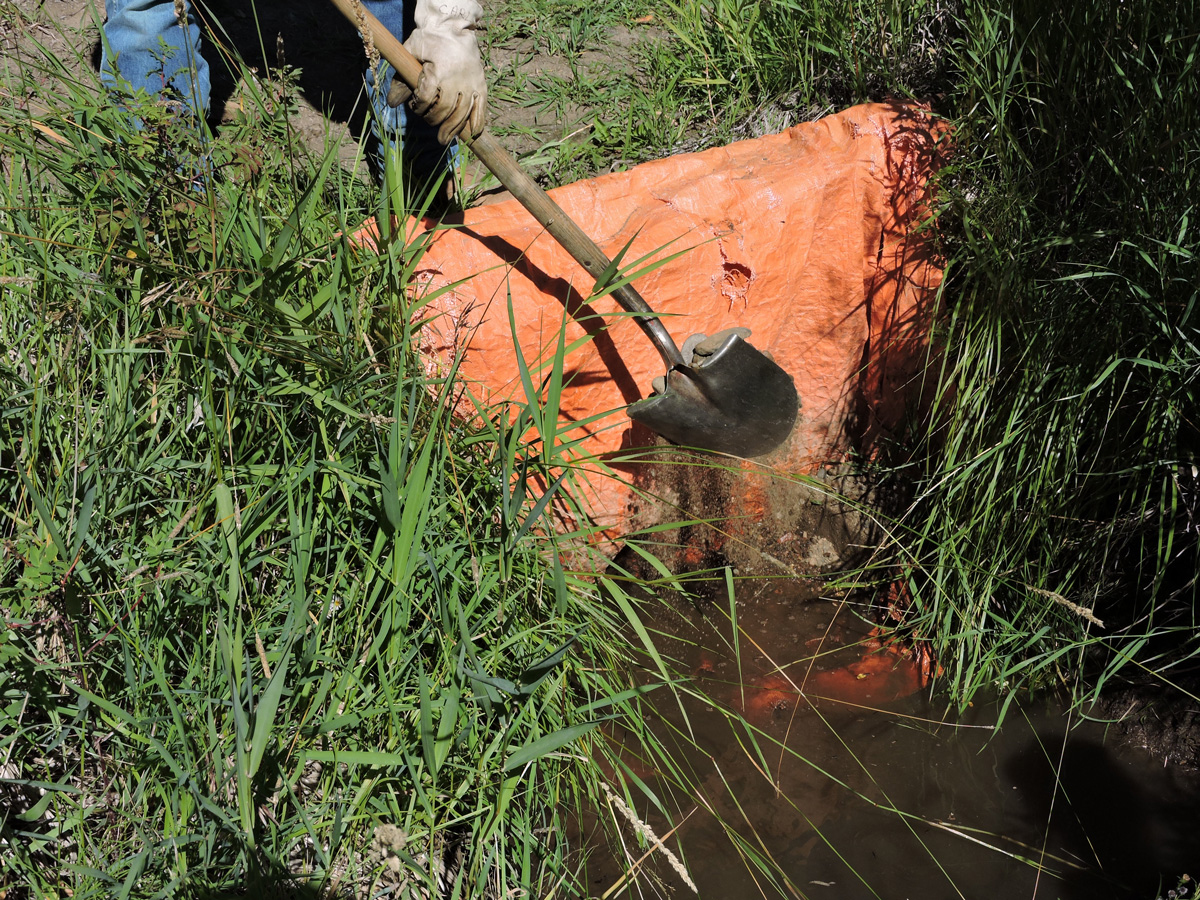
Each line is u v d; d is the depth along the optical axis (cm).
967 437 309
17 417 215
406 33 332
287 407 228
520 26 418
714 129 362
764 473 349
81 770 193
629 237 302
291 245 236
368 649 211
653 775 285
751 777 289
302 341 217
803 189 312
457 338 270
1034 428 286
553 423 229
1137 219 259
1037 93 289
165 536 209
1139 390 272
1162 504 265
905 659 324
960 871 265
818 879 264
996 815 279
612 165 358
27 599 190
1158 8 260
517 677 223
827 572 355
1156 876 262
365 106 349
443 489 223
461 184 325
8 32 310
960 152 308
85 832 191
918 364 336
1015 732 299
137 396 219
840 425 358
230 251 228
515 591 231
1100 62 268
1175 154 254
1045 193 293
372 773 206
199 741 192
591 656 252
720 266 313
